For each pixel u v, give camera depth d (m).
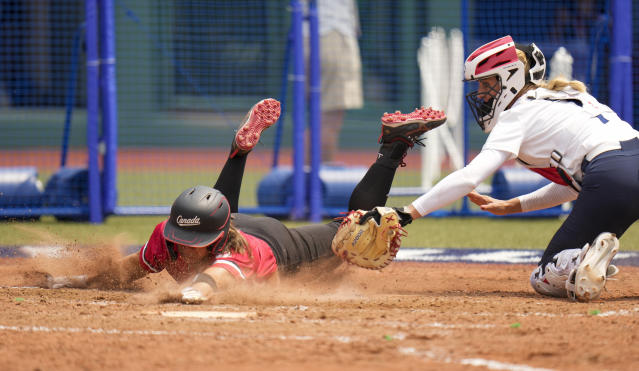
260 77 74.62
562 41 51.00
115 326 13.93
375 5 73.62
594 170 16.73
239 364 11.54
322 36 41.19
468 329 13.88
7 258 24.64
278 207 37.25
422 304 16.72
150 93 74.00
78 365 11.49
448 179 16.98
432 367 11.41
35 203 35.78
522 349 12.38
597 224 16.80
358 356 11.97
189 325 14.02
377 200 18.86
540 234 33.44
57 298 17.17
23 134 77.38
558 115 17.19
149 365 11.49
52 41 75.31
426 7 74.12
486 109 18.39
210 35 72.69
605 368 11.44
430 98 43.66
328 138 42.78
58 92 78.56
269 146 75.69
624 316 15.15
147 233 31.70
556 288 17.59
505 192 38.97
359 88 42.62
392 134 18.86
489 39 61.31
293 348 12.41
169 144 75.75
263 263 16.92
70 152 72.62
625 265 24.77
